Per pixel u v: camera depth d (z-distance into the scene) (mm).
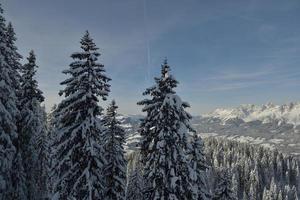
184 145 22609
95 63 22203
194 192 22953
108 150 30766
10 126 26141
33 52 33031
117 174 30703
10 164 26375
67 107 21875
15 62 31359
